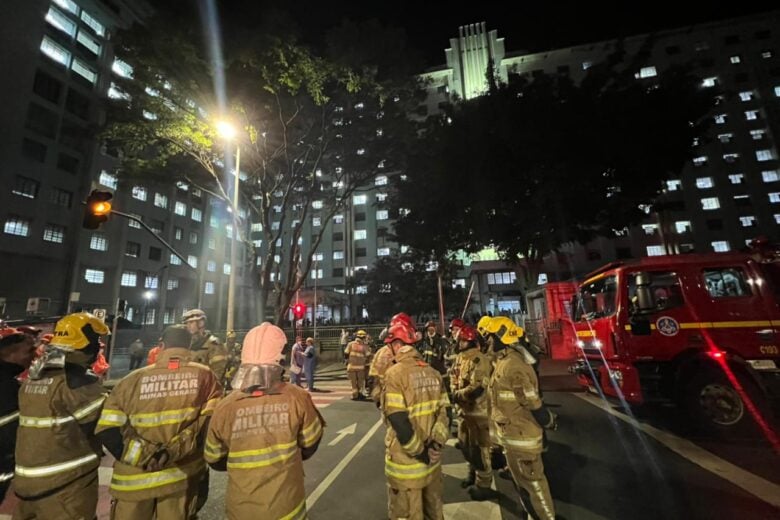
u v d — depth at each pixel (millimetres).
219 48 11344
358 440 6254
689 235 42719
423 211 19125
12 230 30250
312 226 59094
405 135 15953
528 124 15281
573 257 44062
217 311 48000
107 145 14492
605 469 4586
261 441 2090
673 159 15398
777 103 44062
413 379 2736
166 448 2275
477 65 52531
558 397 8914
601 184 15594
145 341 31656
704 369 5703
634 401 6039
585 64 49344
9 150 30281
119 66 38906
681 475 4332
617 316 6379
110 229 37031
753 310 5895
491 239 18438
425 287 37938
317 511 3822
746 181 42938
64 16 34625
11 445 3199
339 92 14125
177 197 44250
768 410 5375
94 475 2660
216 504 4117
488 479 4102
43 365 2576
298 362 11422
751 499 3721
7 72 30453
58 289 33000
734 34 47312
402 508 2658
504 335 3408
